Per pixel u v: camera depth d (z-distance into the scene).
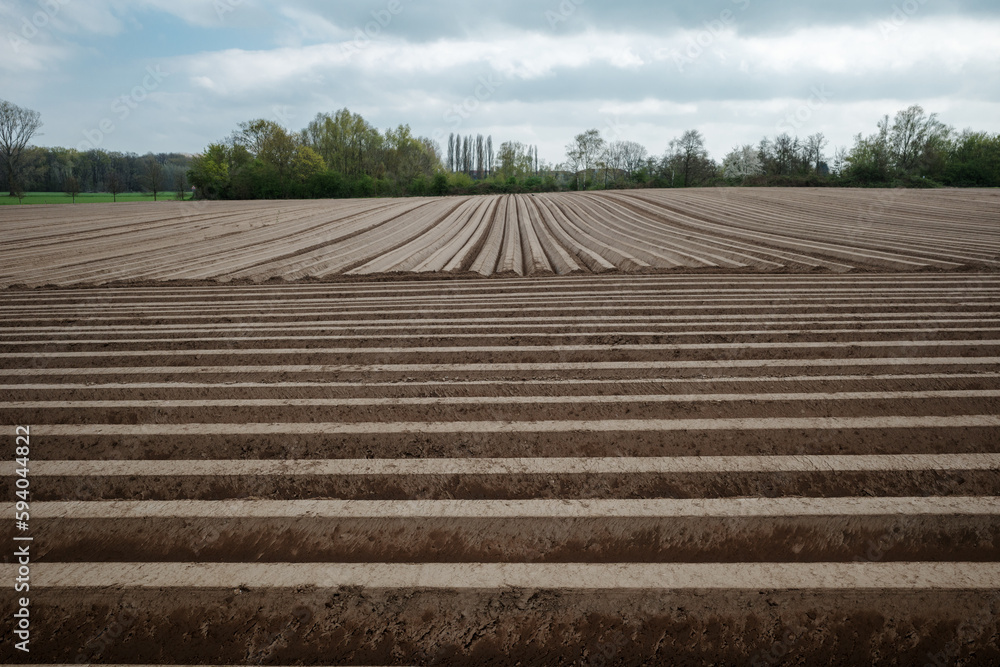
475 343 5.45
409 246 15.88
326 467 3.31
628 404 3.94
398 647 2.29
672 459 3.33
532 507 2.96
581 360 4.94
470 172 94.94
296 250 14.66
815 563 2.61
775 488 3.08
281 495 3.12
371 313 6.79
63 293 8.98
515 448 3.51
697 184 55.22
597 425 3.67
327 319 6.61
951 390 4.02
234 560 2.70
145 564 2.65
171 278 10.36
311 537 2.81
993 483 3.06
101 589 2.51
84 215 27.39
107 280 10.28
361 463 3.35
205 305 7.67
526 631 2.33
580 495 3.08
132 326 6.39
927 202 25.94
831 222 18.09
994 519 2.80
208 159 53.75
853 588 2.46
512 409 3.93
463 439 3.58
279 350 5.26
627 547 2.74
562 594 2.46
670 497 3.06
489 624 2.35
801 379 4.27
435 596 2.46
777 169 55.38
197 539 2.81
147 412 3.95
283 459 3.42
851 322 5.87
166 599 2.47
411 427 3.68
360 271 11.30
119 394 4.30
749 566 2.60
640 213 23.84
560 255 12.84
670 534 2.78
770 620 2.35
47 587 2.52
